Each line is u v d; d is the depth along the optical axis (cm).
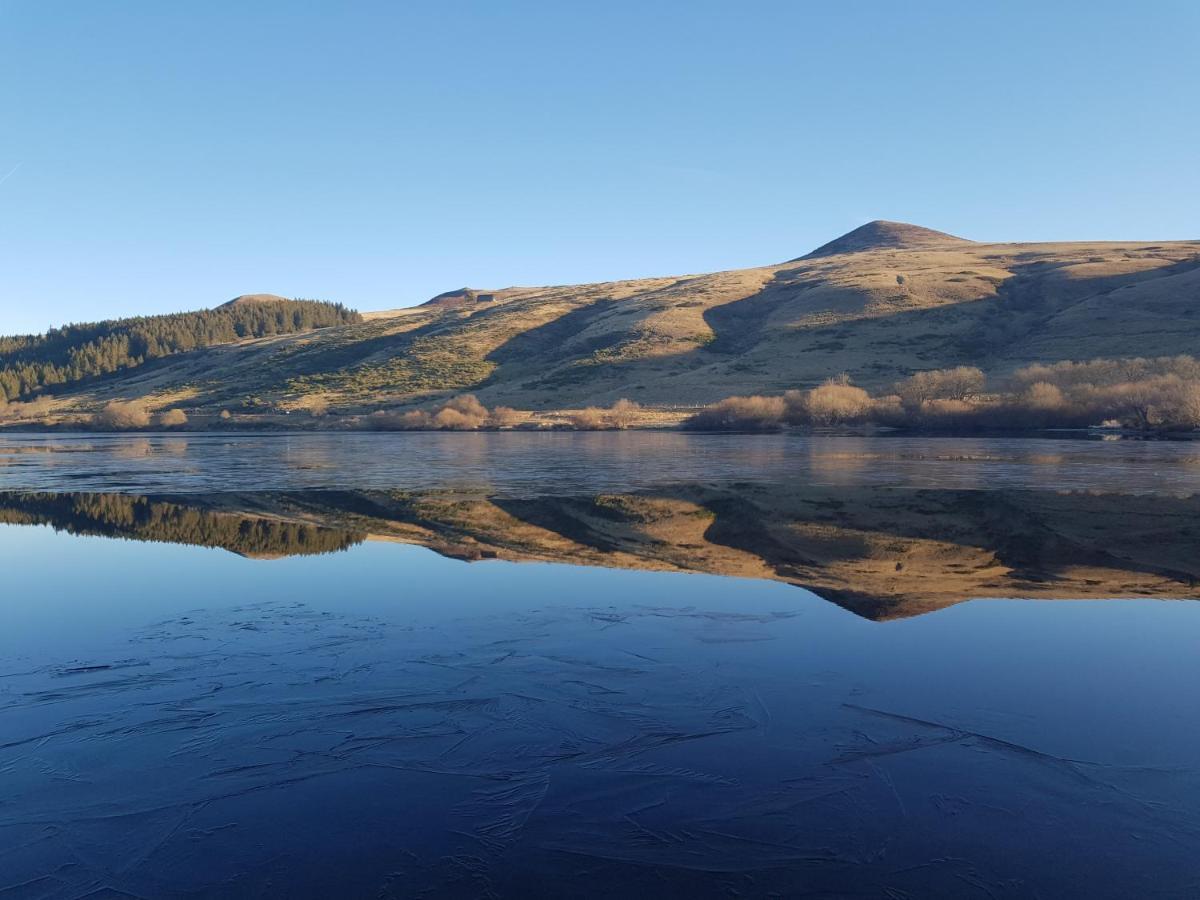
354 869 656
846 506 2528
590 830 704
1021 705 952
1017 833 701
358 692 985
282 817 725
